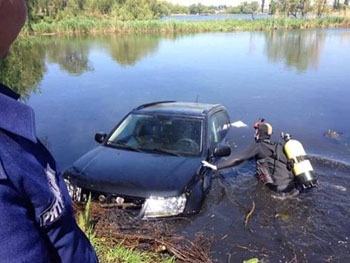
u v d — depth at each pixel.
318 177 6.04
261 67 20.50
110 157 4.94
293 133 8.93
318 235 4.33
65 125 9.49
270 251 3.97
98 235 3.62
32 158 0.89
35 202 0.88
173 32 51.59
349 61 22.72
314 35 43.03
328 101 12.45
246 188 5.36
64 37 44.50
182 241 3.89
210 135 5.63
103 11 65.25
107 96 13.30
